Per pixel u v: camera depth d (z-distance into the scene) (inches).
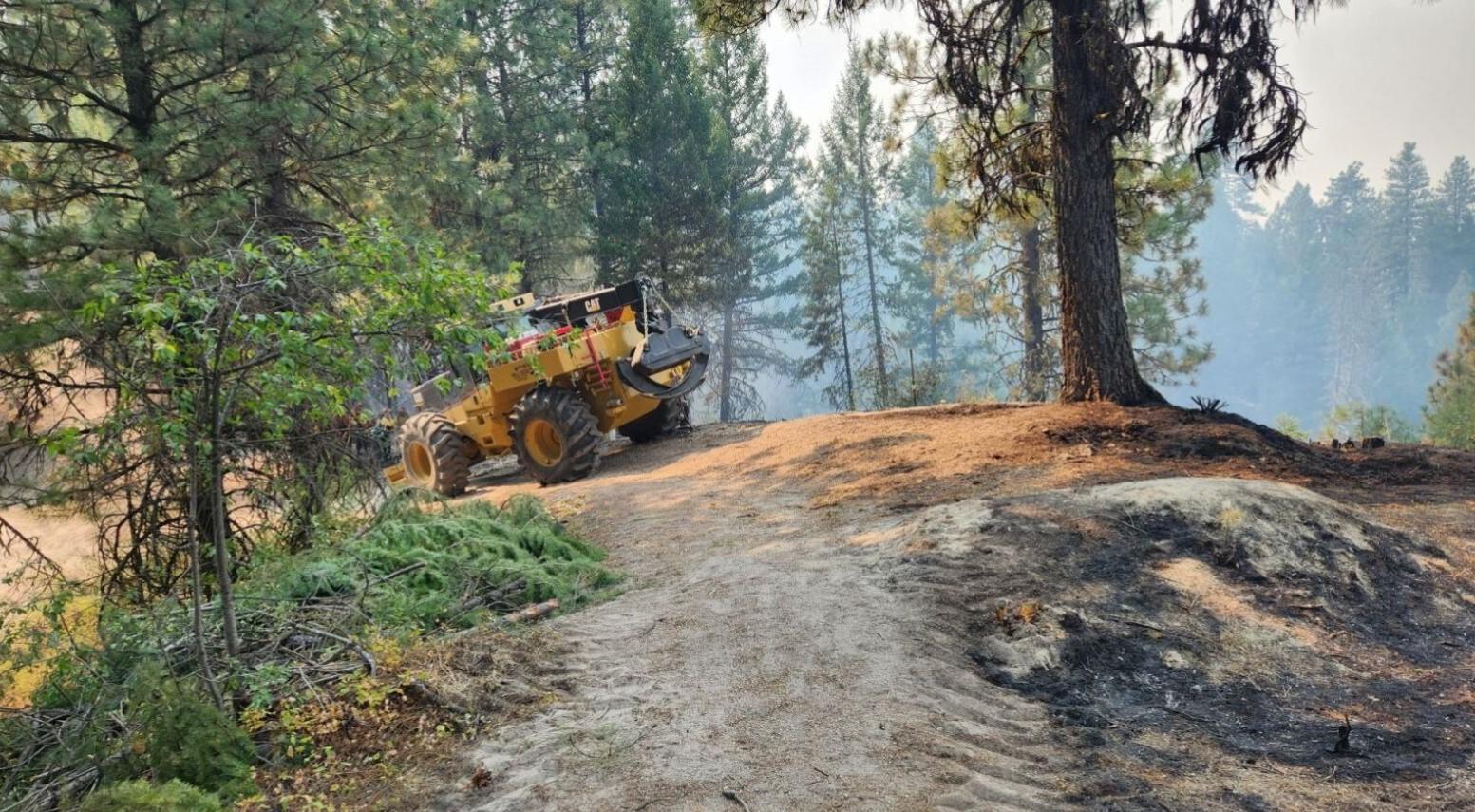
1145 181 563.2
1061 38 366.3
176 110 418.3
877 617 195.2
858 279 1766.7
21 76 381.1
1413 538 229.0
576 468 412.8
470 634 200.4
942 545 228.8
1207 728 151.9
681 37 1154.0
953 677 169.2
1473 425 929.5
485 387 429.4
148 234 362.9
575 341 287.9
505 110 968.9
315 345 165.0
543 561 257.3
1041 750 143.9
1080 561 211.9
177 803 130.7
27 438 271.3
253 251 163.3
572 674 179.8
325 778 146.6
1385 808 124.8
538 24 983.0
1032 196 449.1
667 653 186.7
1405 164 4089.6
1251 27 336.5
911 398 914.1
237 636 184.2
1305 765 138.9
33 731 165.3
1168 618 189.0
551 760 145.2
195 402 165.2
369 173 507.5
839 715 154.7
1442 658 179.3
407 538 252.7
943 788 130.9
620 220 1080.2
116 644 183.8
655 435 508.4
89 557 320.8
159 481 271.1
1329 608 196.1
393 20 515.5
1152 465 289.0
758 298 1486.2
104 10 381.1
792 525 281.4
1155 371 1008.2
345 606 209.5
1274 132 344.5
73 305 305.9
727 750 144.9
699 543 275.3
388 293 172.9
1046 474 288.0
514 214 816.3
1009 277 944.3
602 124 1096.8
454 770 145.3
